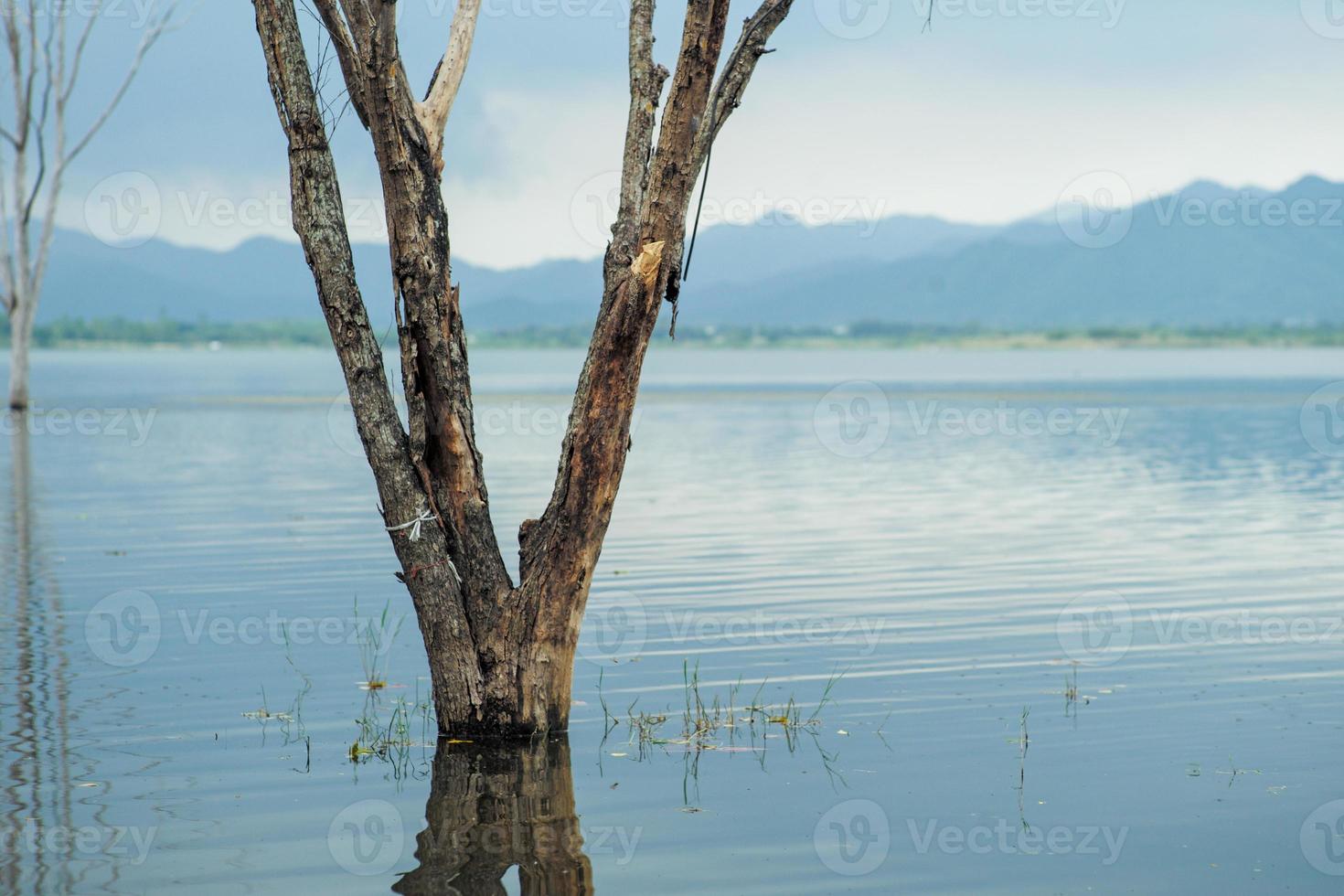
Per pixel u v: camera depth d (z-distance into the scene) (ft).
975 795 21.56
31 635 33.22
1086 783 22.06
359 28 22.63
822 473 72.33
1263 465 75.00
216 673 29.73
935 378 203.00
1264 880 18.03
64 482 68.74
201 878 18.16
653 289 23.18
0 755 23.75
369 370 24.13
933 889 17.83
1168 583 39.58
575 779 22.50
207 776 22.59
